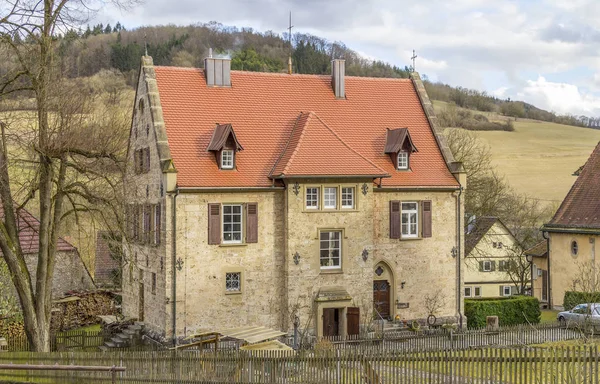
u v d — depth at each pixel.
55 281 52.19
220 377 26.67
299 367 25.64
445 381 24.22
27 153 33.53
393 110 49.75
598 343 36.66
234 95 46.28
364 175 43.44
